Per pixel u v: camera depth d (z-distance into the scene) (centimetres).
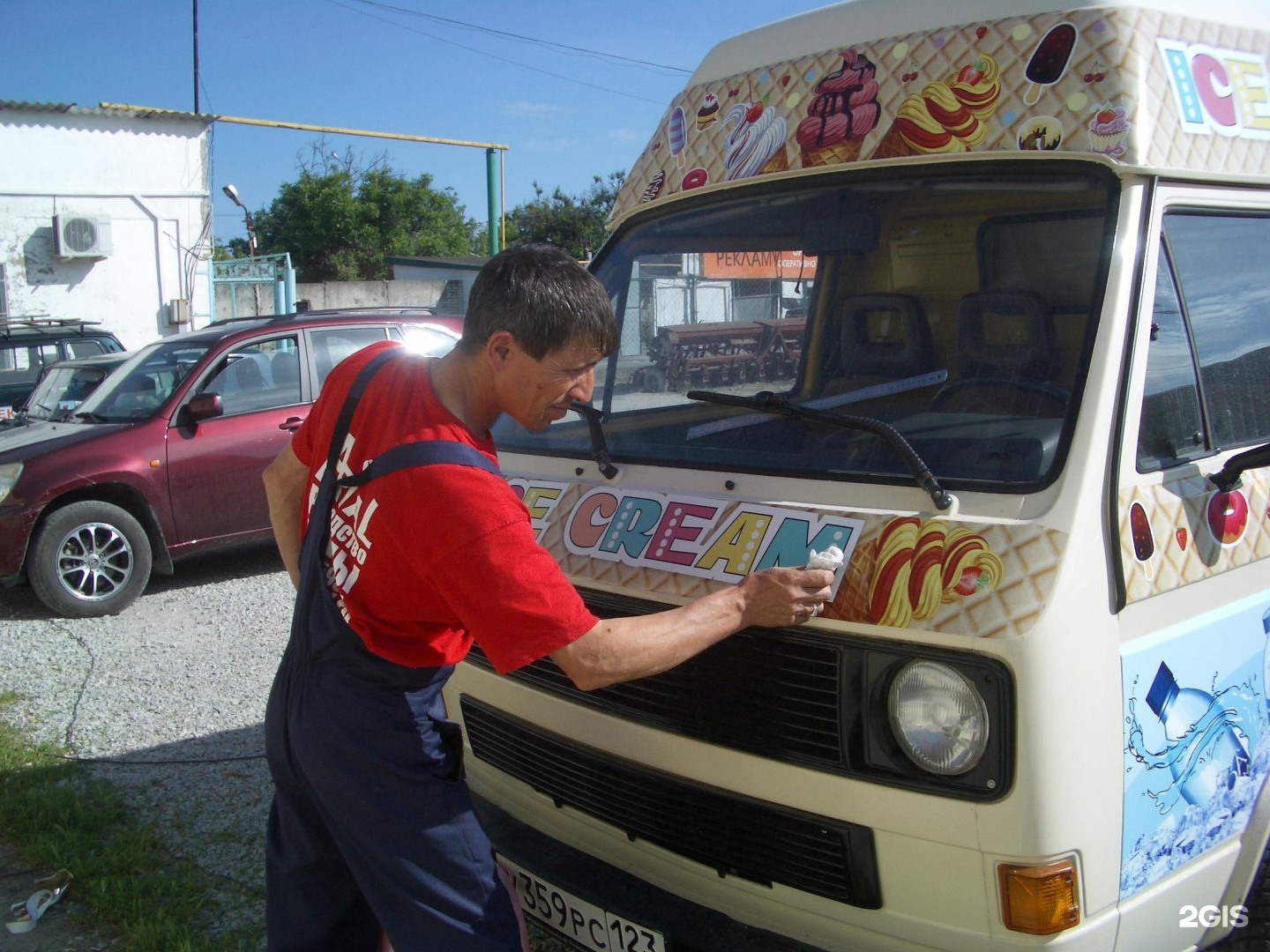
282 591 780
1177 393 263
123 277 2023
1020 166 276
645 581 259
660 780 256
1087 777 213
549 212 3941
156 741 514
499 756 305
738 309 331
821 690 229
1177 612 239
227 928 357
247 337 805
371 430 229
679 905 259
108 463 726
